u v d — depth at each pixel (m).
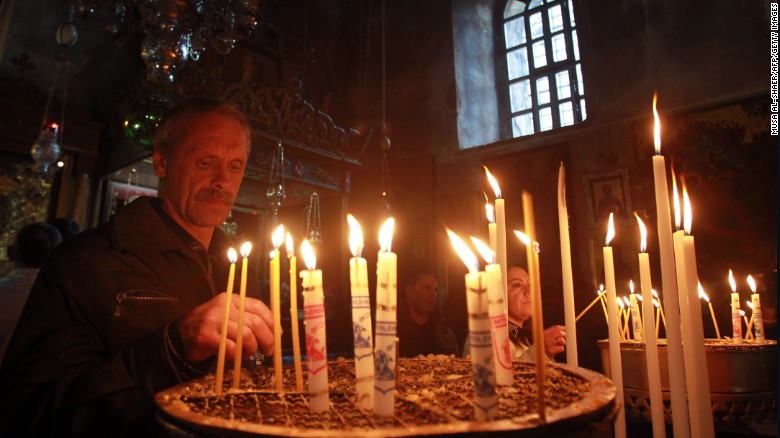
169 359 0.86
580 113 6.41
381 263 0.60
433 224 6.40
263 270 4.27
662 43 5.06
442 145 6.65
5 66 4.34
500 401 0.60
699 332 0.81
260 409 0.63
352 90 7.69
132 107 3.23
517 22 7.37
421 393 0.67
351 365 1.02
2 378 0.94
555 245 5.32
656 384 0.90
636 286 4.70
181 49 2.49
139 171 4.60
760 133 4.26
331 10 7.56
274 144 4.25
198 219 1.42
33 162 4.25
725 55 4.63
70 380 0.91
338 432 0.44
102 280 1.14
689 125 4.66
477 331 0.53
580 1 5.91
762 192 4.15
